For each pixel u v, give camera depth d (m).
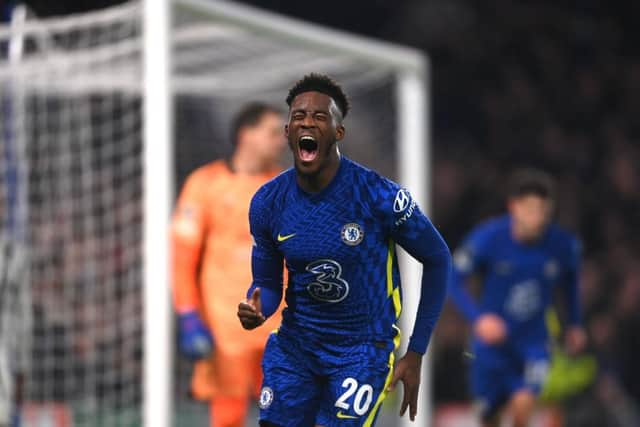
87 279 28.41
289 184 13.88
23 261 25.89
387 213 13.66
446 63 57.56
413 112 30.52
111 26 25.50
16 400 26.00
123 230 29.16
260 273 14.34
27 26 25.69
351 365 13.87
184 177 37.75
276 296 14.48
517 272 28.91
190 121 38.34
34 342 27.16
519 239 28.83
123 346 28.30
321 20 59.34
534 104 56.41
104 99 30.75
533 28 58.69
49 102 29.67
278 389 14.12
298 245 13.66
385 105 36.81
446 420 37.38
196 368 23.31
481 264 29.22
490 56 57.69
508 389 29.19
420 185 30.41
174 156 37.69
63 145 29.30
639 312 45.88
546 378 28.94
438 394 42.53
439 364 42.91
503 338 28.59
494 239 28.97
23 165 26.14
